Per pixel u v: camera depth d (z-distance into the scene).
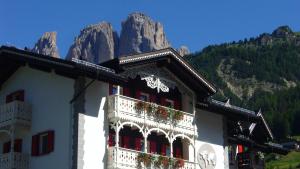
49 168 31.88
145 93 35.91
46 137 33.03
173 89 37.38
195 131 36.84
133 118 32.97
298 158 140.38
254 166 44.72
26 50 34.16
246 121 42.44
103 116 32.34
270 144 47.03
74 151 30.62
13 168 32.41
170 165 34.25
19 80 36.28
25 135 34.38
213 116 40.22
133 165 32.03
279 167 132.62
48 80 33.97
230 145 44.16
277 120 165.50
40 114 33.72
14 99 36.06
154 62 34.44
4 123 33.97
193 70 36.28
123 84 32.47
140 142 34.78
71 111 31.59
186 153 37.28
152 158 33.06
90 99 32.00
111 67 32.22
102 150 31.72
